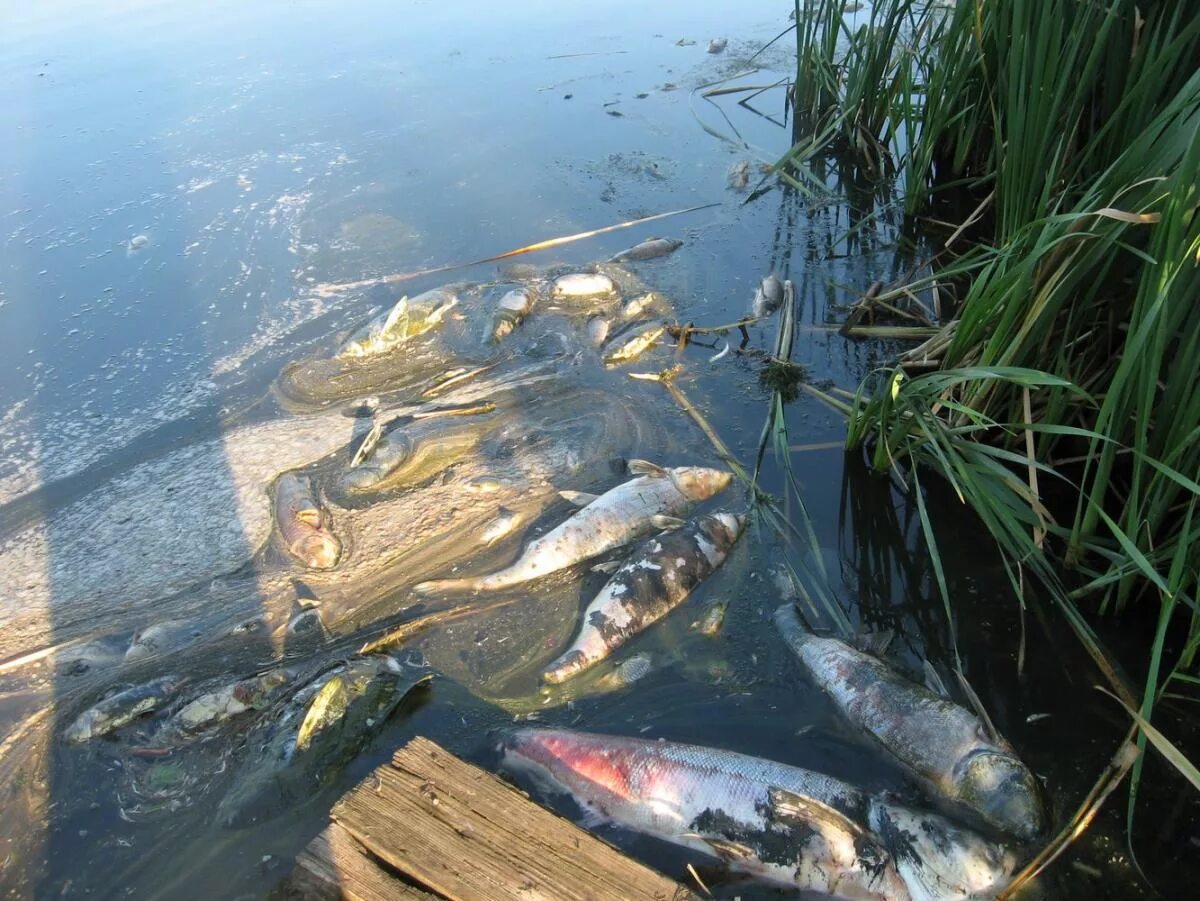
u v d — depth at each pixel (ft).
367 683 3.73
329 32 12.26
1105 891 2.97
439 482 4.84
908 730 3.41
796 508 4.53
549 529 4.50
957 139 7.27
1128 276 4.19
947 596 3.76
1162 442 3.63
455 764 3.26
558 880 2.92
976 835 3.04
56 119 9.87
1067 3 4.68
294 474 4.95
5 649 4.11
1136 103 4.33
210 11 13.79
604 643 3.87
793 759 3.45
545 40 11.46
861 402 5.08
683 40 11.10
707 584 4.17
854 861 3.03
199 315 6.43
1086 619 3.87
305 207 7.73
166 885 3.19
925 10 6.98
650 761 3.33
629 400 5.32
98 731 3.69
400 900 2.91
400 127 9.17
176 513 4.78
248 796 3.41
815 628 3.95
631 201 7.61
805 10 8.46
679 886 2.90
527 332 6.00
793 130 8.72
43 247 7.39
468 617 4.10
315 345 6.02
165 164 8.67
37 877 3.26
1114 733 3.46
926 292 6.13
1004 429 4.49
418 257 6.97
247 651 4.01
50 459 5.23
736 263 6.67
